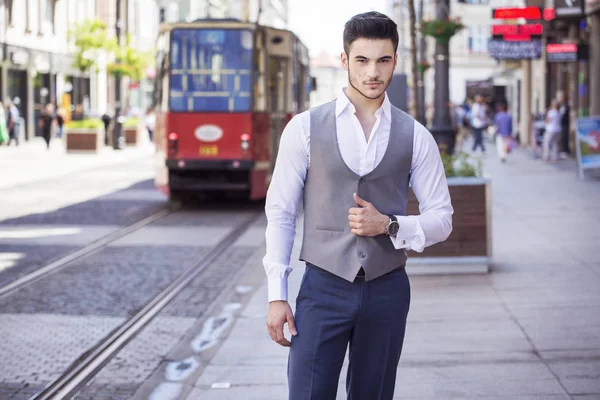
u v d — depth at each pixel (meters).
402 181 3.73
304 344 3.69
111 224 15.62
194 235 14.47
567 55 27.17
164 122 18.25
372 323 3.70
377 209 3.69
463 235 10.12
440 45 20.48
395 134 3.70
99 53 41.34
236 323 8.37
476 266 10.15
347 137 3.67
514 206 16.83
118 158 34.09
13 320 8.51
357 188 3.67
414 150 3.72
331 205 3.68
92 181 24.08
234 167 18.03
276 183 3.74
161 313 8.87
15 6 41.09
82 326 8.30
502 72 48.38
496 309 8.41
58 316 8.69
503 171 25.52
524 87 42.56
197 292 9.92
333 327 3.68
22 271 11.01
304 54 23.23
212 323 8.41
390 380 3.81
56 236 14.02
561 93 31.00
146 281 10.49
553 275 9.98
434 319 8.08
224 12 73.62
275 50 19.20
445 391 6.05
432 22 20.27
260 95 18.33
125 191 21.64
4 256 12.09
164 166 18.25
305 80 23.72
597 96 27.84
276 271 3.70
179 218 16.88
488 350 7.03
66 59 47.25
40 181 23.70
